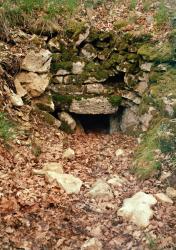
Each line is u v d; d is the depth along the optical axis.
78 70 5.88
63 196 3.94
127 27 6.06
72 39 5.90
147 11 6.36
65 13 6.12
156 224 3.56
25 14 5.82
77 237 3.41
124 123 5.96
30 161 4.40
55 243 3.31
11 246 3.20
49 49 5.82
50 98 5.57
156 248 3.29
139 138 5.30
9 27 5.62
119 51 5.95
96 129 6.30
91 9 6.32
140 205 3.72
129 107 5.91
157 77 5.51
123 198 4.01
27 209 3.62
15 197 3.73
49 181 4.09
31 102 5.36
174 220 3.62
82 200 3.94
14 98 4.96
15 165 4.21
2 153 4.23
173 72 5.48
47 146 4.87
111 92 5.96
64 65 5.82
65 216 3.64
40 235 3.35
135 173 4.46
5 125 4.52
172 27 5.96
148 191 4.07
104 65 5.96
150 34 5.91
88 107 5.89
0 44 5.40
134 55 5.87
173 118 4.93
